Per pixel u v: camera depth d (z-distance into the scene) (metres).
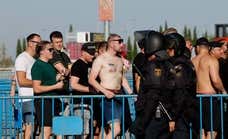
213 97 16.03
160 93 14.55
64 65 17.98
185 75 14.61
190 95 14.75
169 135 14.84
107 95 15.76
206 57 16.95
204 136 16.38
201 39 17.27
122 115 15.91
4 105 19.11
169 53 14.78
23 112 17.34
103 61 16.14
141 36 15.50
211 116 15.72
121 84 16.56
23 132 17.91
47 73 16.91
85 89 17.23
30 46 18.14
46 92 16.80
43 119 16.05
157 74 14.55
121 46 16.41
